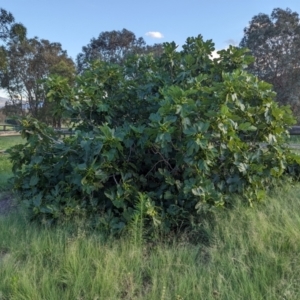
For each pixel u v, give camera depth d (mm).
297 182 4961
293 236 3178
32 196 4133
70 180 3934
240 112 4055
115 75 4926
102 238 3480
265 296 2547
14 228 3838
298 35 29297
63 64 36781
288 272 2793
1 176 7066
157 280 2814
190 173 3752
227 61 4805
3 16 22578
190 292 2637
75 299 2637
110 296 2627
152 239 3545
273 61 29859
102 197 3986
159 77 4715
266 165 4195
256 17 31078
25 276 2826
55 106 4648
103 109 4500
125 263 3059
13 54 37812
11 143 16500
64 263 3037
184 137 3641
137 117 4855
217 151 3592
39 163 4148
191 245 3457
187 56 4727
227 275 2844
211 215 3715
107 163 3645
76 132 4094
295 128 7492
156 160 4105
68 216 3775
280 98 28375
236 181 3955
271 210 3809
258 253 3055
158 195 3879
